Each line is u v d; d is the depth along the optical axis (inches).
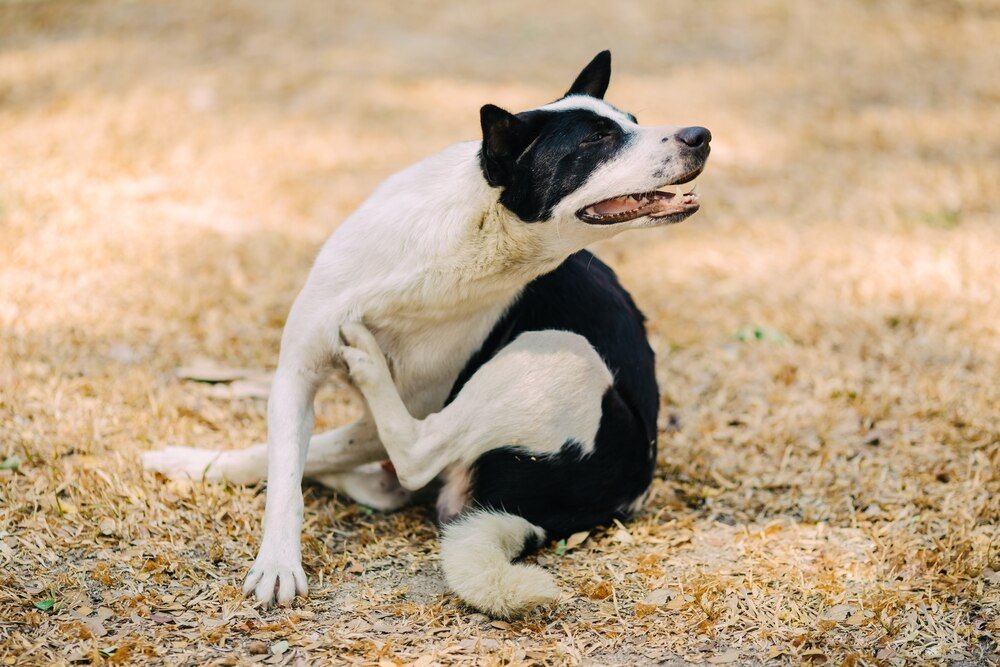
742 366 276.2
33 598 170.4
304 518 201.6
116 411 236.8
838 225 368.5
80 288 296.4
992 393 257.6
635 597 180.1
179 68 508.7
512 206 179.5
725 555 194.5
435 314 190.2
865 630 170.7
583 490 195.3
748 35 589.3
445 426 188.2
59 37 546.0
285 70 518.9
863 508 213.2
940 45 562.6
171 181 382.9
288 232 349.7
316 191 384.5
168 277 309.4
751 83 518.0
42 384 244.1
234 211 362.9
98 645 159.3
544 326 198.1
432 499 214.4
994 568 188.4
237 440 229.8
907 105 487.8
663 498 218.1
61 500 200.5
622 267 341.7
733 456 234.5
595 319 201.2
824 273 331.3
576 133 179.5
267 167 403.9
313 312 190.7
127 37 550.0
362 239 189.2
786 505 214.8
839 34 586.2
